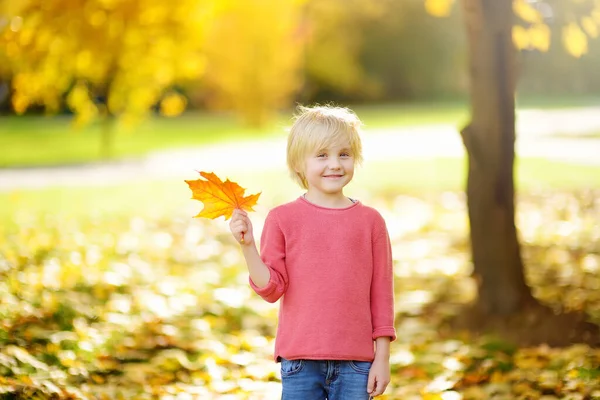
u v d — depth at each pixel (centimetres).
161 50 975
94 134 3036
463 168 1692
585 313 605
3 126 3428
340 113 323
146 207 1206
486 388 467
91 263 766
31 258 752
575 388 454
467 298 696
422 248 952
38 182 1538
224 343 575
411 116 3784
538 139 2188
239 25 3123
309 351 302
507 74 611
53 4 827
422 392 468
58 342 505
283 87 3266
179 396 454
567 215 1104
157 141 2678
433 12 891
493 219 617
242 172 1673
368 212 320
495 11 602
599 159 1698
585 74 4988
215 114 4500
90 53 916
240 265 844
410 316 657
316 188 319
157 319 596
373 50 5244
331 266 307
